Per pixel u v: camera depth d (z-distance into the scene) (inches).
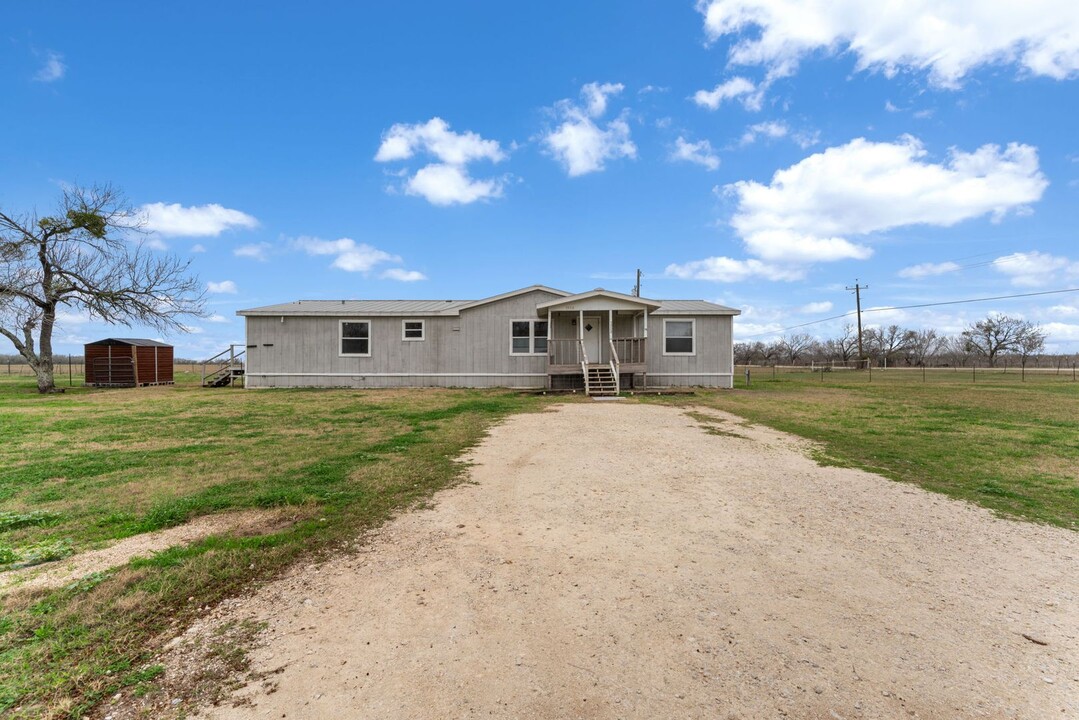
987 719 76.4
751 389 710.5
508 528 160.1
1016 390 701.3
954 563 135.5
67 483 208.1
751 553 141.1
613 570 129.3
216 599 112.9
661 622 104.0
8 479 213.9
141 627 100.9
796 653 93.1
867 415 425.4
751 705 78.9
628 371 652.7
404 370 727.1
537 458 260.5
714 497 194.7
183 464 242.1
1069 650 95.2
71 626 100.0
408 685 83.7
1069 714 77.4
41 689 81.8
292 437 318.3
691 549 143.8
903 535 155.6
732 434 333.1
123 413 439.5
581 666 88.9
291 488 200.2
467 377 725.9
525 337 729.0
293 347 722.2
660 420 397.4
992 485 210.5
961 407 482.9
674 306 763.4
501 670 87.7
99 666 88.1
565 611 108.3
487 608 109.5
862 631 101.1
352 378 724.7
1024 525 165.0
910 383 880.9
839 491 203.0
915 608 111.0
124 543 144.9
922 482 216.5
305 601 112.3
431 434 330.0
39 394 674.2
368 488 202.2
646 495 197.2
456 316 725.9
